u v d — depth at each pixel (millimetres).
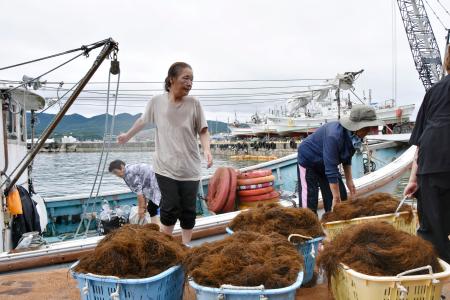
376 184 6582
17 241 6211
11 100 6629
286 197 7258
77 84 5578
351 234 2494
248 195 6770
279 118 48719
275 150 51375
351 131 3969
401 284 2100
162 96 3646
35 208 6625
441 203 2555
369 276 2123
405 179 10500
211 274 2154
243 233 2590
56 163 39156
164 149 3559
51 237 7602
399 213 3234
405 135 17656
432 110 2635
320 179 4480
